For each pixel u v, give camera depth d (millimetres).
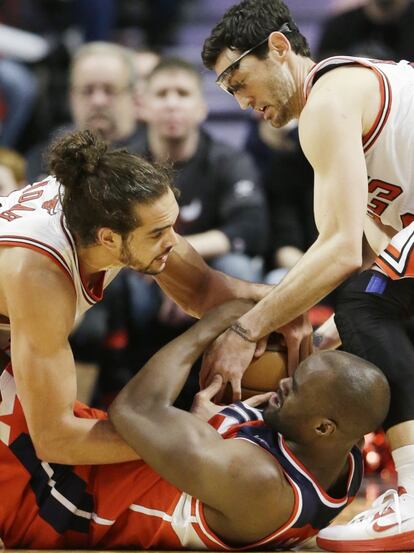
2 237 6809
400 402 7238
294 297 7180
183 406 11781
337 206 7047
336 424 6809
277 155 14945
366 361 7043
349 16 16781
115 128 14492
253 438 6977
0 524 7207
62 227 6875
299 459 6953
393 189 7590
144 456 6883
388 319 7453
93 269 7023
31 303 6648
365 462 12062
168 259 7969
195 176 13789
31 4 19594
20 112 17375
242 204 13688
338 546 7215
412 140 7422
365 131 7383
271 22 7555
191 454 6742
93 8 19641
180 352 7348
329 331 8383
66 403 6844
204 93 19906
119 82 14453
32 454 7129
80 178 6668
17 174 13539
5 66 17328
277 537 6977
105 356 13211
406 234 7441
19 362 6730
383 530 7094
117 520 7215
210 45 7758
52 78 18891
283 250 14820
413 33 16562
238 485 6672
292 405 6859
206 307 8031
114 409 7027
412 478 7180
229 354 7332
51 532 7195
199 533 7027
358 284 7594
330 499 7055
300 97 7695
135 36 21031
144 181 6621
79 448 6910
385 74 7488
